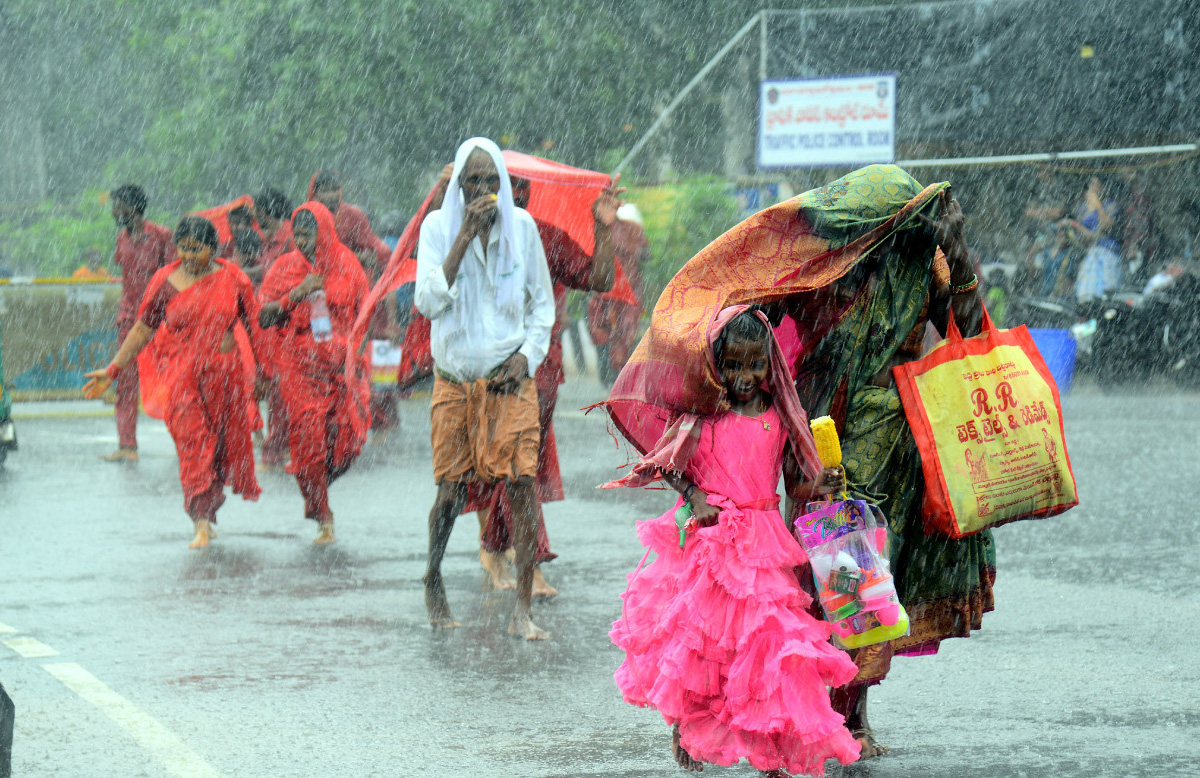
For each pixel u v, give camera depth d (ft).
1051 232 145.69
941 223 35.17
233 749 36.76
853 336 35.47
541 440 54.70
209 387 65.72
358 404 67.92
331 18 180.34
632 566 60.49
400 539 67.77
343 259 68.13
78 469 94.27
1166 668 43.27
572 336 153.07
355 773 34.91
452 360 48.73
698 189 148.66
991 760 35.27
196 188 203.82
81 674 44.14
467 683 42.98
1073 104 134.00
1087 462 86.17
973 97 135.23
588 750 36.58
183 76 204.44
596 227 55.26
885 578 32.09
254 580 58.34
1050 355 128.06
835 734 30.89
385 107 182.09
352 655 46.39
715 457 32.60
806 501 33.19
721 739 31.45
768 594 31.09
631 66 187.21
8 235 224.94
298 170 192.95
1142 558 59.47
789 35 137.28
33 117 243.19
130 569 60.70
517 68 182.60
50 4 232.53
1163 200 150.51
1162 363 131.34
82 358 137.18
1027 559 59.72
